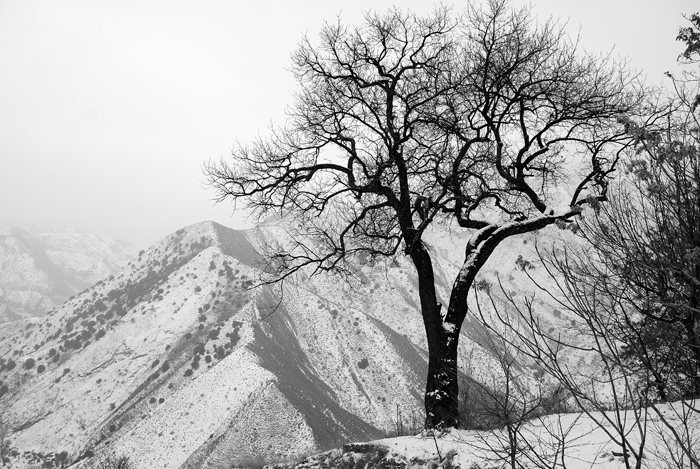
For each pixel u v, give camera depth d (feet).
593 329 11.71
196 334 570.05
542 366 11.93
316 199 41.50
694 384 14.34
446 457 26.71
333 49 41.83
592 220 18.28
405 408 474.90
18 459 444.55
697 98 17.29
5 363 615.98
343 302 639.76
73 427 485.15
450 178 36.42
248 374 406.41
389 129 38.83
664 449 18.43
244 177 42.65
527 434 22.49
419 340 602.85
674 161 16.98
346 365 528.22
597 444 20.80
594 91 38.27
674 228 16.66
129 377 540.52
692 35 17.17
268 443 341.00
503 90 39.24
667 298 14.99
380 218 42.70
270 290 611.47
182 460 334.24
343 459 36.01
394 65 41.04
